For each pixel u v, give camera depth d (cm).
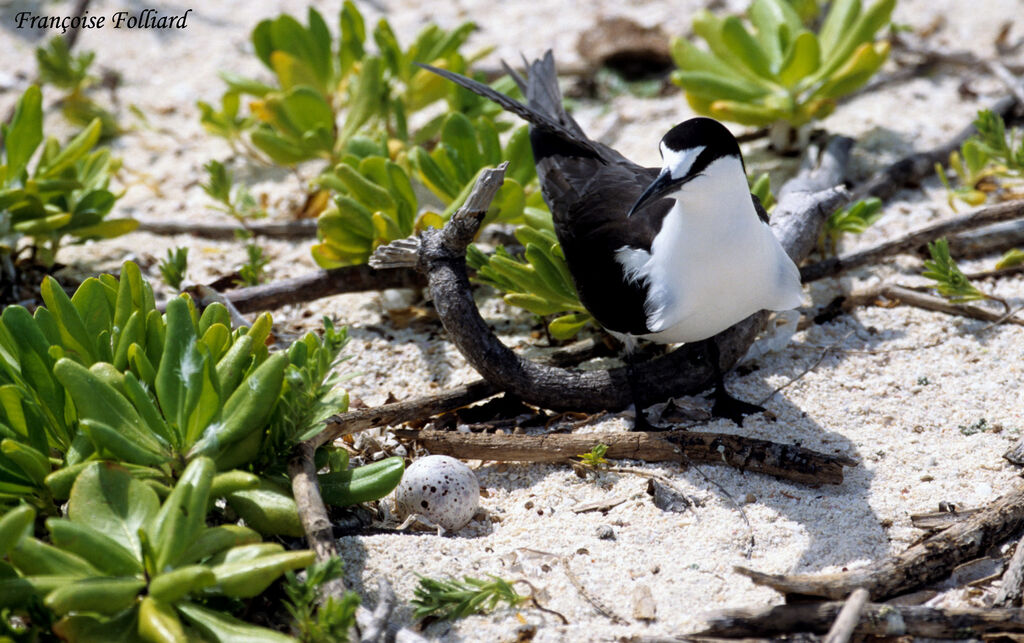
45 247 1218
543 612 736
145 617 625
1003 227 1178
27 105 1153
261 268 1171
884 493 850
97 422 712
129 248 1263
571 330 1030
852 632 689
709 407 973
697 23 1370
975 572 759
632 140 1423
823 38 1369
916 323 1073
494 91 1048
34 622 661
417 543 796
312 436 802
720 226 842
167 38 1703
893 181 1277
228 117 1392
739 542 803
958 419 934
